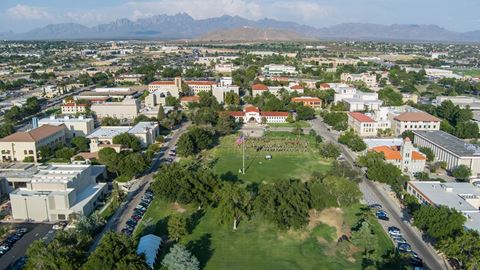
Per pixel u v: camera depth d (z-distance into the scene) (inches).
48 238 5541.3
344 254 5132.9
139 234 5551.2
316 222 6013.8
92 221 5570.9
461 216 5182.1
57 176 6560.0
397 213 6328.7
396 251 5128.0
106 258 4116.6
